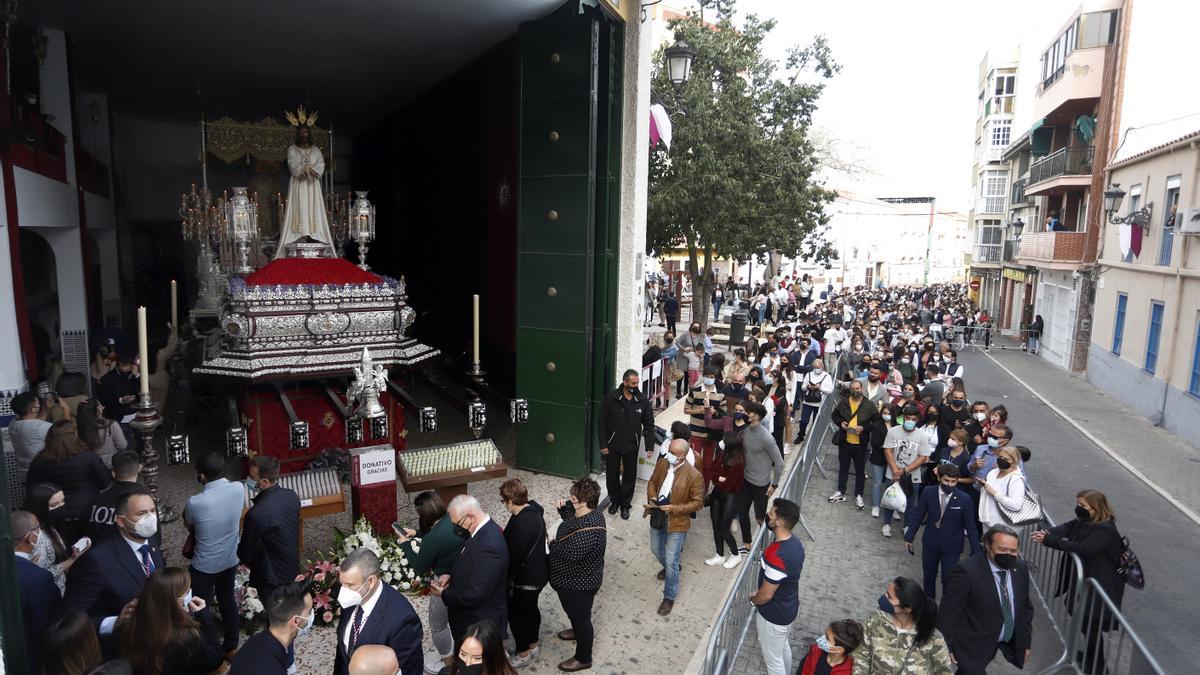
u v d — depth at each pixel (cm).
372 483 686
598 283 975
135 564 440
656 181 1959
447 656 519
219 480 511
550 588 700
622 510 857
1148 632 695
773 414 1074
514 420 944
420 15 977
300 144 1001
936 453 906
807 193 2106
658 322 2759
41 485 489
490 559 479
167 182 1911
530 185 969
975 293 4356
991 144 3916
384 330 953
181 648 381
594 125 920
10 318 766
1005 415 852
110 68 1311
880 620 440
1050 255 2447
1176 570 857
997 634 485
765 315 2575
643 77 989
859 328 1695
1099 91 2219
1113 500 1118
